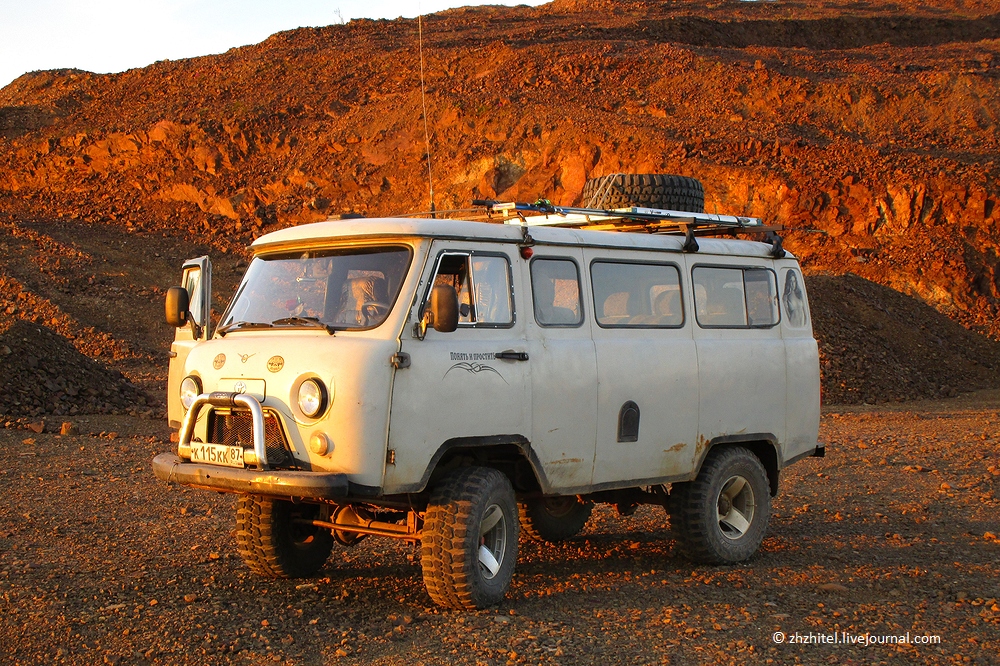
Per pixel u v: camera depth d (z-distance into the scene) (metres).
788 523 10.18
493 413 6.74
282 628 6.19
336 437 6.11
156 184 59.00
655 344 7.93
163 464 6.67
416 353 6.36
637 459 7.75
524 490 7.57
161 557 8.13
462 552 6.46
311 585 7.37
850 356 29.53
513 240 7.10
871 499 11.45
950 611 6.81
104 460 12.99
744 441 8.68
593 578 7.73
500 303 6.98
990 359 35.53
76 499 10.48
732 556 8.33
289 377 6.30
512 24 80.81
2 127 67.31
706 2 92.62
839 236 44.69
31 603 6.45
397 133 56.84
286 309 6.93
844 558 8.54
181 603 6.68
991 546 8.97
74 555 8.06
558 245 7.41
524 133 53.00
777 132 51.56
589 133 51.34
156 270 45.31
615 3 91.25
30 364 17.92
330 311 6.72
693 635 6.16
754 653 5.84
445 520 6.51
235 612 6.48
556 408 7.16
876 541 9.22
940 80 55.34
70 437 14.77
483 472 6.73
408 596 7.09
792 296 9.36
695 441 8.18
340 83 64.75
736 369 8.54
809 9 88.94
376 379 6.15
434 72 64.12
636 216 8.33
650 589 7.39
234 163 59.38
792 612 6.79
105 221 55.50
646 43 65.50
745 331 8.78
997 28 82.44
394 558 8.35
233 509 10.19
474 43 69.25
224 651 5.71
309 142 59.19
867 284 38.44
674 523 8.30
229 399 6.38
